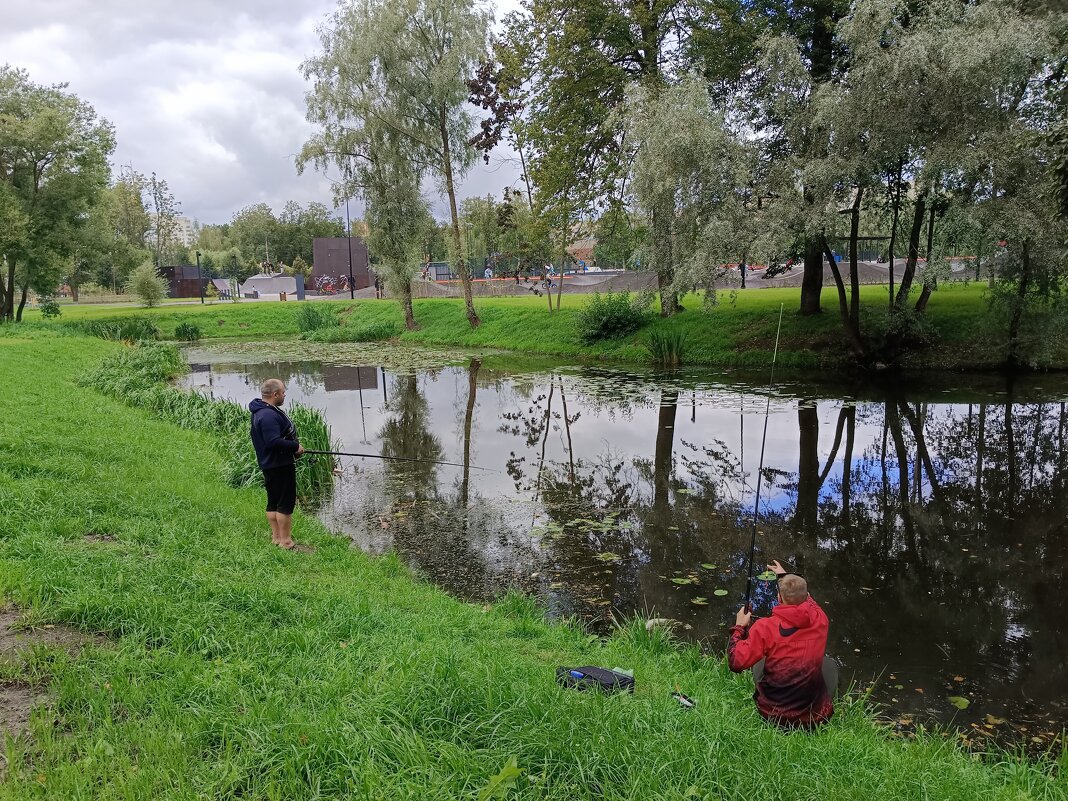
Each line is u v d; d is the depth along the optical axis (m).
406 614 5.47
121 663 3.57
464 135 31.23
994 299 18.28
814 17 19.72
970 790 3.34
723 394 16.62
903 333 19.00
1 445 8.09
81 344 25.34
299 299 52.03
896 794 3.13
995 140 14.45
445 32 29.56
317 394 18.73
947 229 15.62
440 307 35.81
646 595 6.71
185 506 7.32
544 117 23.80
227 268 89.38
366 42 28.91
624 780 2.90
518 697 3.42
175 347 26.50
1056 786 3.64
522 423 14.72
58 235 34.12
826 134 16.23
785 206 16.59
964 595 6.68
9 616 4.12
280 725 3.04
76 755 2.86
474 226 51.50
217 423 12.48
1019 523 8.53
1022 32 13.66
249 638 4.21
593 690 3.79
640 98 18.97
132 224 84.44
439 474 10.99
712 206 18.19
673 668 5.03
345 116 30.58
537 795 2.71
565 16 22.14
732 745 3.39
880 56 14.91
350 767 2.74
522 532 8.41
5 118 32.12
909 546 7.90
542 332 28.06
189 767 2.80
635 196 19.75
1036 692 5.07
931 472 10.62
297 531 7.62
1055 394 15.25
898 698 5.01
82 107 34.66
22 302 36.56
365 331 33.56
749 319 22.88
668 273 20.47
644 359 22.81
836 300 23.61
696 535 8.30
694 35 20.80
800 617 4.06
